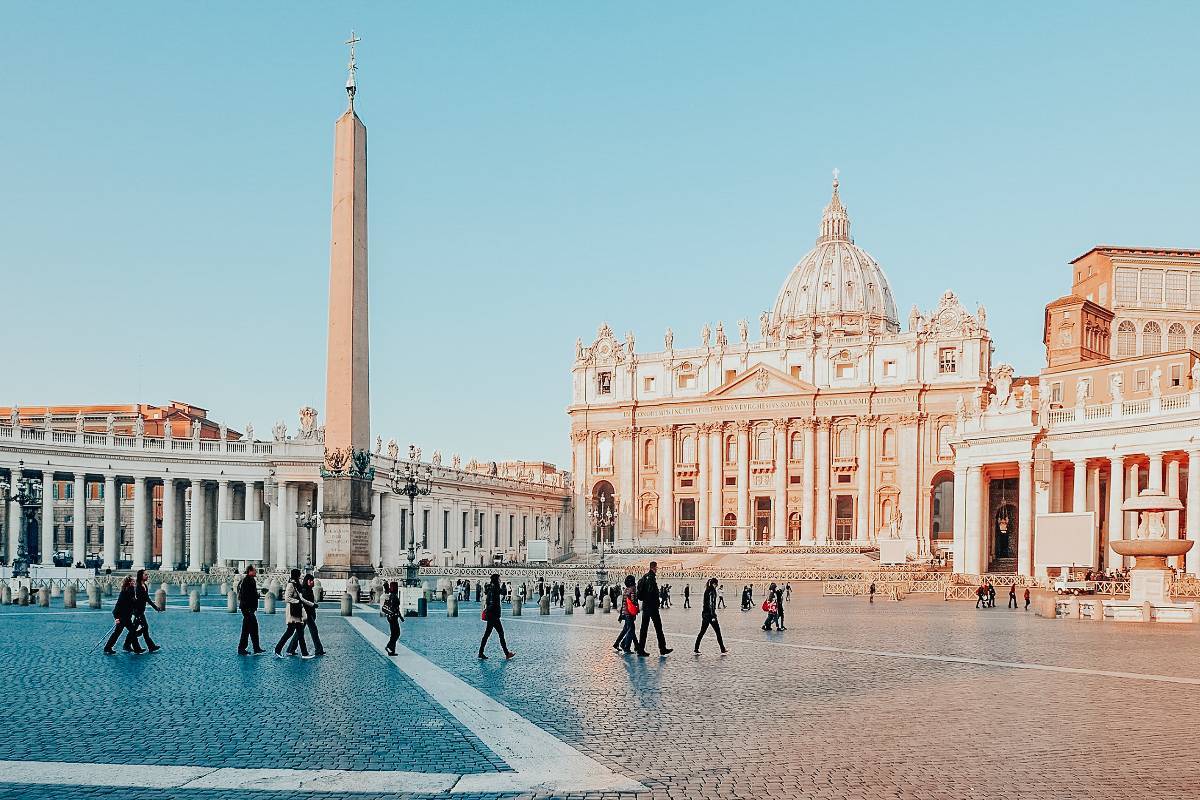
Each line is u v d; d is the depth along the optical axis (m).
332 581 44.72
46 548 86.38
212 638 30.58
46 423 86.81
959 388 122.38
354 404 45.12
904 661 26.23
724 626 39.78
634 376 139.25
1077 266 109.94
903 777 13.45
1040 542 60.19
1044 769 13.92
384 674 22.61
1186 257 104.31
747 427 131.38
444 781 13.09
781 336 133.00
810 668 24.58
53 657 25.50
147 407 126.94
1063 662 26.11
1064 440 74.50
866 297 177.88
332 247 44.38
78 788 12.72
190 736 15.68
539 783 13.05
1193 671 24.23
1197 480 65.44
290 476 96.06
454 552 121.94
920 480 123.44
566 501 159.00
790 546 119.50
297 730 16.17
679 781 13.20
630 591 28.19
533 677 22.45
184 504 103.31
